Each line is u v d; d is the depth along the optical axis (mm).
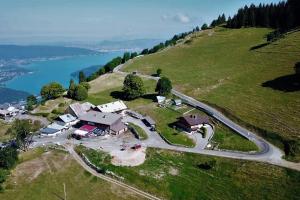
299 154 112062
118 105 164750
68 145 131125
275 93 158500
